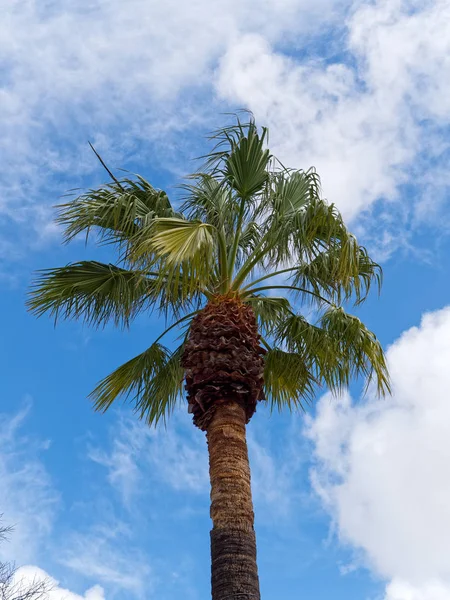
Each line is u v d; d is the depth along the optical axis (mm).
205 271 8789
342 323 10648
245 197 10000
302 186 10070
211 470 8516
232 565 7844
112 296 10242
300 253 9555
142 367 10852
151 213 9594
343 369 10781
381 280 10641
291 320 10992
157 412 10961
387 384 10617
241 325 9180
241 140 9820
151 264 8734
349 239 9586
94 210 9891
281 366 10977
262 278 10023
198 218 10242
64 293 10234
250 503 8328
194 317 9430
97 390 10961
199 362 8977
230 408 8758
